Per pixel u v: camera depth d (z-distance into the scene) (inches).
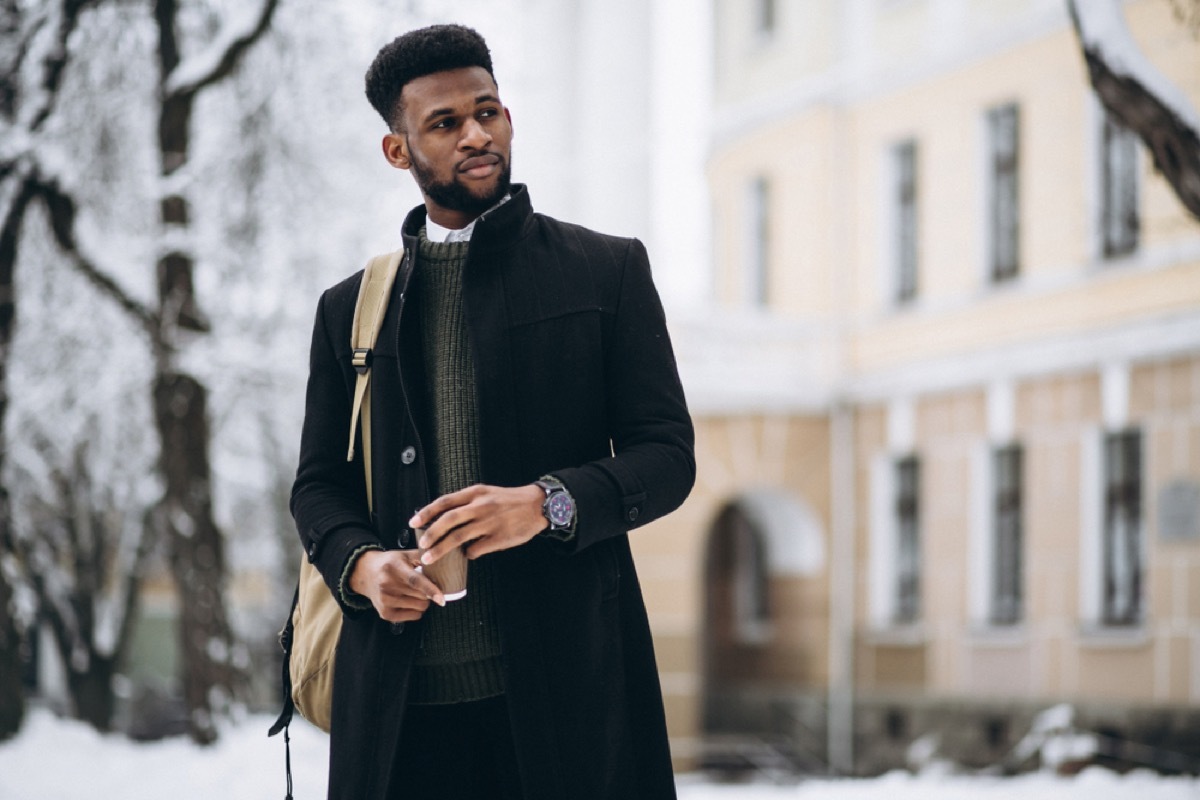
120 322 571.2
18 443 613.6
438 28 116.4
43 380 582.6
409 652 112.5
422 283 118.4
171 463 513.0
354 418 119.3
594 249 118.0
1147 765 693.9
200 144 549.6
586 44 1057.5
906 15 869.8
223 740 495.8
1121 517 749.9
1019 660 787.4
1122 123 313.4
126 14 494.9
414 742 115.5
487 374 113.1
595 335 115.1
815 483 908.0
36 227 547.5
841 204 908.0
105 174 536.1
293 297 589.9
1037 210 792.3
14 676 479.8
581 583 111.7
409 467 115.4
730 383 892.0
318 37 523.2
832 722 888.9
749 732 940.0
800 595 920.9
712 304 994.1
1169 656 706.2
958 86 837.2
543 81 572.1
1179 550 705.6
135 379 573.0
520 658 109.8
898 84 874.8
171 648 1240.8
